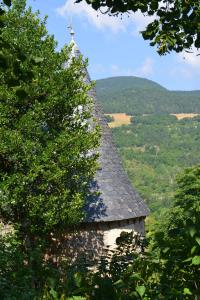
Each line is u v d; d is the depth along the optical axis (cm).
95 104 2266
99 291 352
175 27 709
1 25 573
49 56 1797
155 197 10800
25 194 1722
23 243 1753
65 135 1756
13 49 534
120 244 653
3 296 588
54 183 1756
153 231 417
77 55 2342
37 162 1695
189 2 689
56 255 1891
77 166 1791
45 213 1703
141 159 18388
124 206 2070
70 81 1841
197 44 710
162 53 721
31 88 1697
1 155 1748
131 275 368
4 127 1716
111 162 2183
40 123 1780
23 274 490
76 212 1756
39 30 1827
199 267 358
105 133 2247
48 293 370
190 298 356
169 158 18475
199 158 18575
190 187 2616
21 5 1831
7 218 1797
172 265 363
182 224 374
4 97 1692
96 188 2039
